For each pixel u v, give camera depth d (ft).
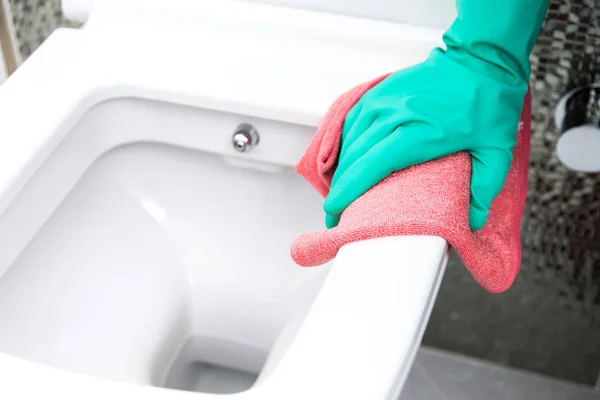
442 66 2.12
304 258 2.03
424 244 1.83
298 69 2.53
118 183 2.80
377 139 2.08
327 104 2.39
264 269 2.81
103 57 2.58
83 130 2.49
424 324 1.83
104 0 2.70
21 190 2.22
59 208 2.53
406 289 1.75
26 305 2.35
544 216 3.13
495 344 3.68
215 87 2.45
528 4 2.01
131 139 2.66
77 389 1.61
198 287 2.89
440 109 2.04
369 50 2.55
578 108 2.66
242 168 2.74
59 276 2.50
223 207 2.84
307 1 2.73
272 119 2.45
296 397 1.57
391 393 1.60
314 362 1.63
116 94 2.50
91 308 2.56
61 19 3.21
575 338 3.51
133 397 1.59
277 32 2.60
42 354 2.36
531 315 3.50
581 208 3.03
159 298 2.79
